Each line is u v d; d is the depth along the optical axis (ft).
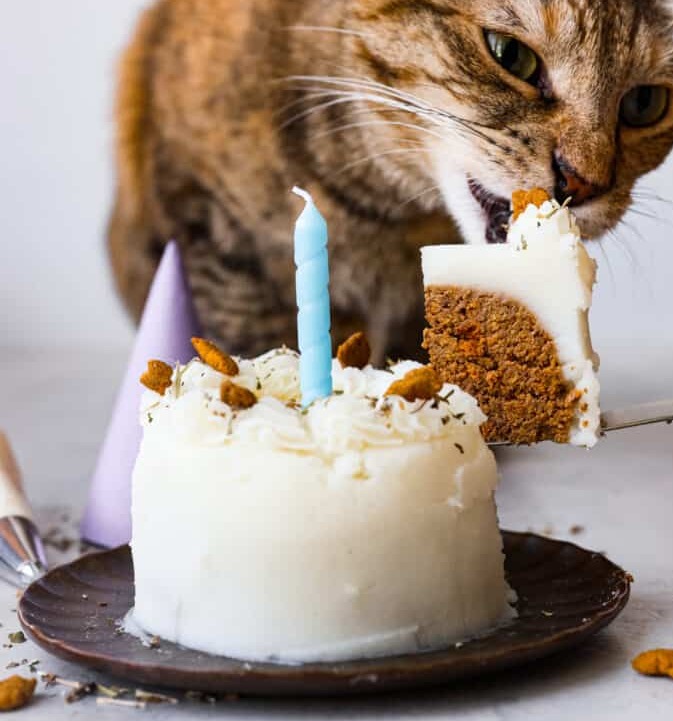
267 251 2.04
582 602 1.14
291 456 1.04
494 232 1.74
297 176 1.98
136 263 2.19
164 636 1.08
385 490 1.04
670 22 1.69
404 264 2.06
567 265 1.15
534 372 1.17
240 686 0.97
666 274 2.23
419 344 2.15
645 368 2.34
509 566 1.25
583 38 1.65
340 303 2.09
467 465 1.07
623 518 1.58
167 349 1.50
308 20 1.89
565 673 1.09
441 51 1.74
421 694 1.05
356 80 1.80
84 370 2.66
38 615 1.13
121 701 1.04
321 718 1.01
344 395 1.08
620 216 1.73
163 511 1.08
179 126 2.03
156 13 2.11
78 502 1.71
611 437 2.01
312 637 1.03
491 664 0.99
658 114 1.74
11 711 1.04
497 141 1.69
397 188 1.95
